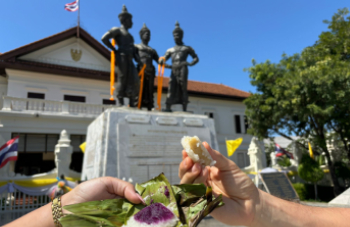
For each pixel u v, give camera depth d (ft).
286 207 4.34
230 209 4.28
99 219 2.83
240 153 80.28
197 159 3.80
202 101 79.97
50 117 52.95
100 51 67.92
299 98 41.34
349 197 21.06
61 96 61.36
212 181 4.69
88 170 26.55
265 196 4.43
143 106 32.60
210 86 88.33
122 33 29.32
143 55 31.24
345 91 38.27
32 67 57.62
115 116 24.91
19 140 51.83
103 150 23.49
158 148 25.48
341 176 44.19
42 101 53.16
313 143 46.62
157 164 24.85
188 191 3.34
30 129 51.67
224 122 81.51
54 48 65.00
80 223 2.77
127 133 24.59
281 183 29.66
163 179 3.20
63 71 60.54
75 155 57.06
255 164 43.98
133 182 23.09
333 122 44.47
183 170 3.91
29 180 33.45
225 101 83.41
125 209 3.07
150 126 26.02
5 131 49.37
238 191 4.31
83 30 65.82
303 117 41.29
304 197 39.75
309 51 49.67
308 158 40.86
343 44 46.39
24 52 58.90
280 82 44.37
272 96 47.93
